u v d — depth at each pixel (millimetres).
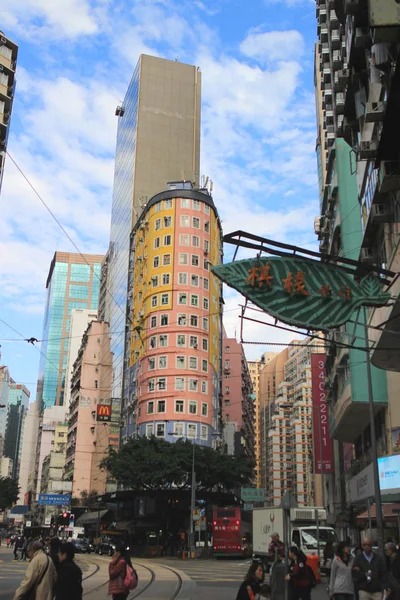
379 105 17734
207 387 64375
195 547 47969
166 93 95500
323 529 28609
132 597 17891
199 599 17641
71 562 9031
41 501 79812
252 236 14477
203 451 54719
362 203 24422
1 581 22625
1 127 55750
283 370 181000
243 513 54969
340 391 38875
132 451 54656
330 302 14555
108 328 97500
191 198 70062
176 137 93500
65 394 152500
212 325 68125
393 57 16484
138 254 74750
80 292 188500
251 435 132500
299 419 142375
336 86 46469
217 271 14211
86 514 81562
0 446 187250
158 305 66438
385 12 14023
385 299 14852
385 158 17016
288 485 150375
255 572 10766
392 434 31641
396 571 12352
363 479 27500
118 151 108875
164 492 55500
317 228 56688
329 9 47312
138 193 88188
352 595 11578
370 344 21375
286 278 14383
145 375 65062
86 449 92000
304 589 12172
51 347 180000
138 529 60188
